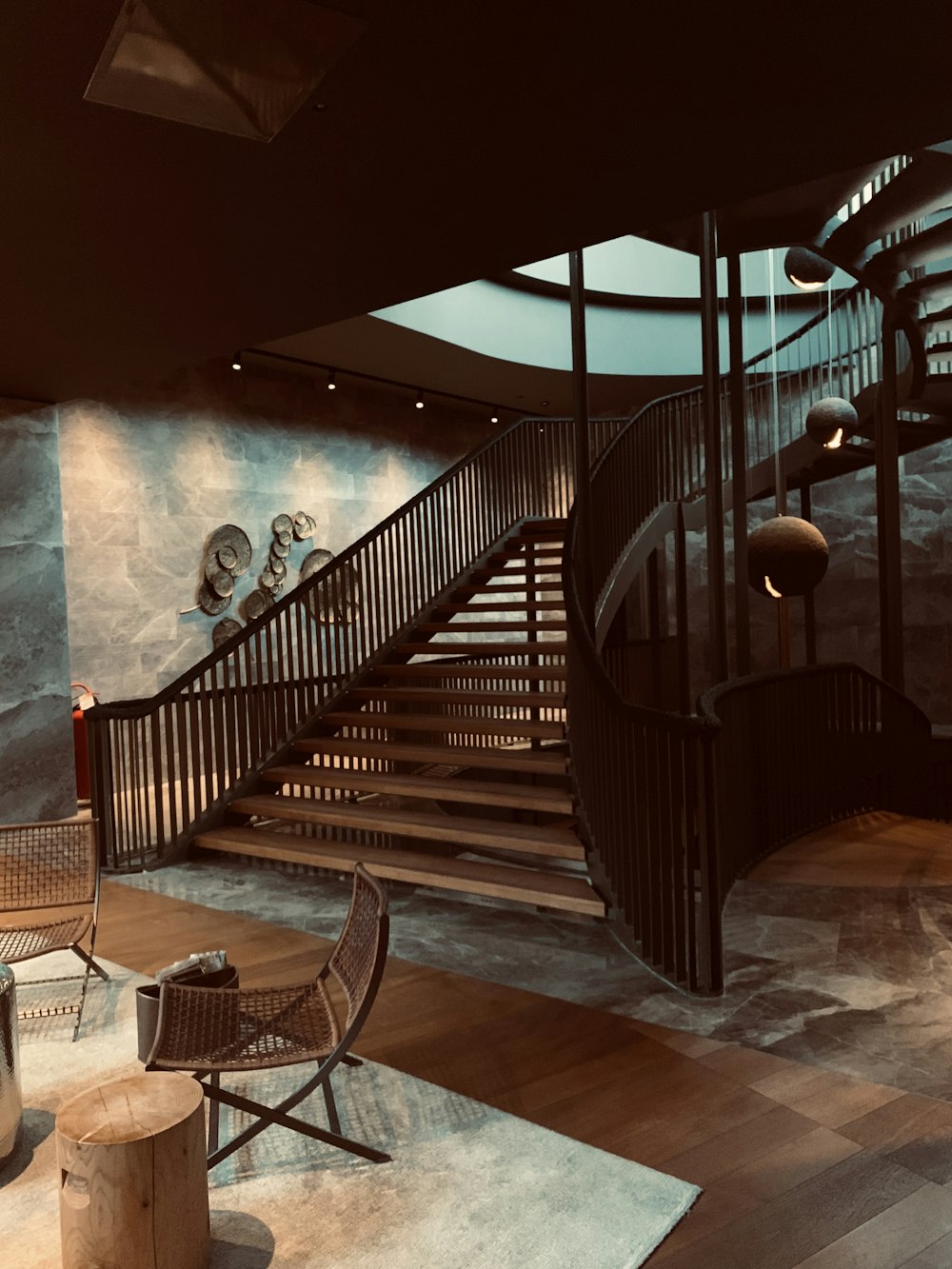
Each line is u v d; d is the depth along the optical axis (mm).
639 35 2680
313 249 4176
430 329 10133
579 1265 2189
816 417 8078
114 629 9242
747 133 3260
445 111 3068
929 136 3305
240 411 10406
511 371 11789
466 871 5012
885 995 3773
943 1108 2879
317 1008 2844
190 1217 2158
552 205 3775
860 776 7406
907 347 9219
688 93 2996
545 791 5430
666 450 9180
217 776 6441
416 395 12539
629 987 3916
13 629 6711
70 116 3043
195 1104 2225
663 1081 3088
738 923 4734
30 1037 3555
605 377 12562
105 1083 2334
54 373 6117
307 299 4809
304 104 2990
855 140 3320
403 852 5508
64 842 4172
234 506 10312
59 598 6973
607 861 4559
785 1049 3311
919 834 6672
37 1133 2873
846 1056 3248
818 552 6781
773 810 6266
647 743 4074
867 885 5379
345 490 11594
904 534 13000
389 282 4586
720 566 6160
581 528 6207
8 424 6660
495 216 3881
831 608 13711
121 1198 2072
